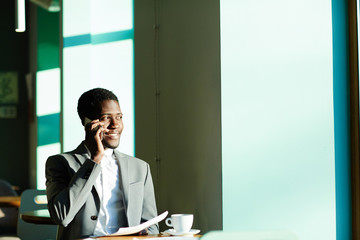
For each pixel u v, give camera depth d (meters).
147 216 2.83
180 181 3.70
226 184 3.09
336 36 3.18
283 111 3.14
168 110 3.89
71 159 2.79
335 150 3.16
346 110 3.17
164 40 3.96
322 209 3.15
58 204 2.59
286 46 3.15
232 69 3.11
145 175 2.89
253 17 3.13
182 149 3.67
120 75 4.62
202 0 3.34
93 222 2.66
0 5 9.41
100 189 2.72
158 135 4.04
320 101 3.16
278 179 3.13
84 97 2.88
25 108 9.45
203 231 3.36
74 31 4.82
